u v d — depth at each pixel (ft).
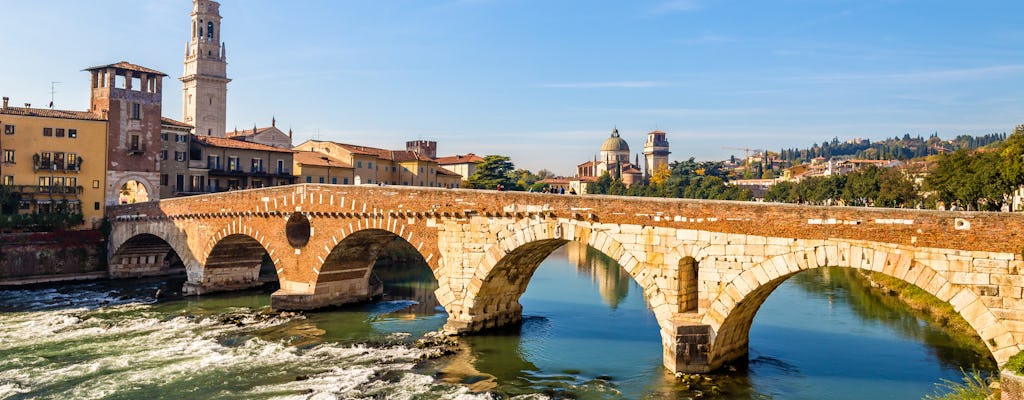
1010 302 108.78
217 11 530.68
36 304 227.40
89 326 193.98
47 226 283.38
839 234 121.70
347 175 427.33
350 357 160.25
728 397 128.36
